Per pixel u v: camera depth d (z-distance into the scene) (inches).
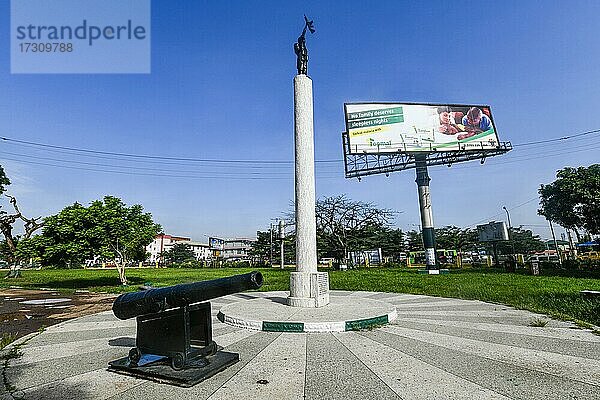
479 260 1911.9
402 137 1135.0
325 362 215.5
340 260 1711.4
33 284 865.5
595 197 1029.2
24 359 231.3
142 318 207.2
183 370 193.3
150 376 190.2
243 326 313.0
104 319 372.5
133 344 265.4
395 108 1150.3
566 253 2170.3
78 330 319.0
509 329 299.4
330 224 1681.8
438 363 211.8
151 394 170.9
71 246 724.0
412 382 182.5
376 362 214.7
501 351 235.6
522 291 559.2
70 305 501.0
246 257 3221.0
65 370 207.5
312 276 381.1
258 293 546.0
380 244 2048.5
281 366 208.8
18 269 1170.0
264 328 302.8
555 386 176.1
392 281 803.4
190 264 2541.8
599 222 1067.3
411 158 1189.1
